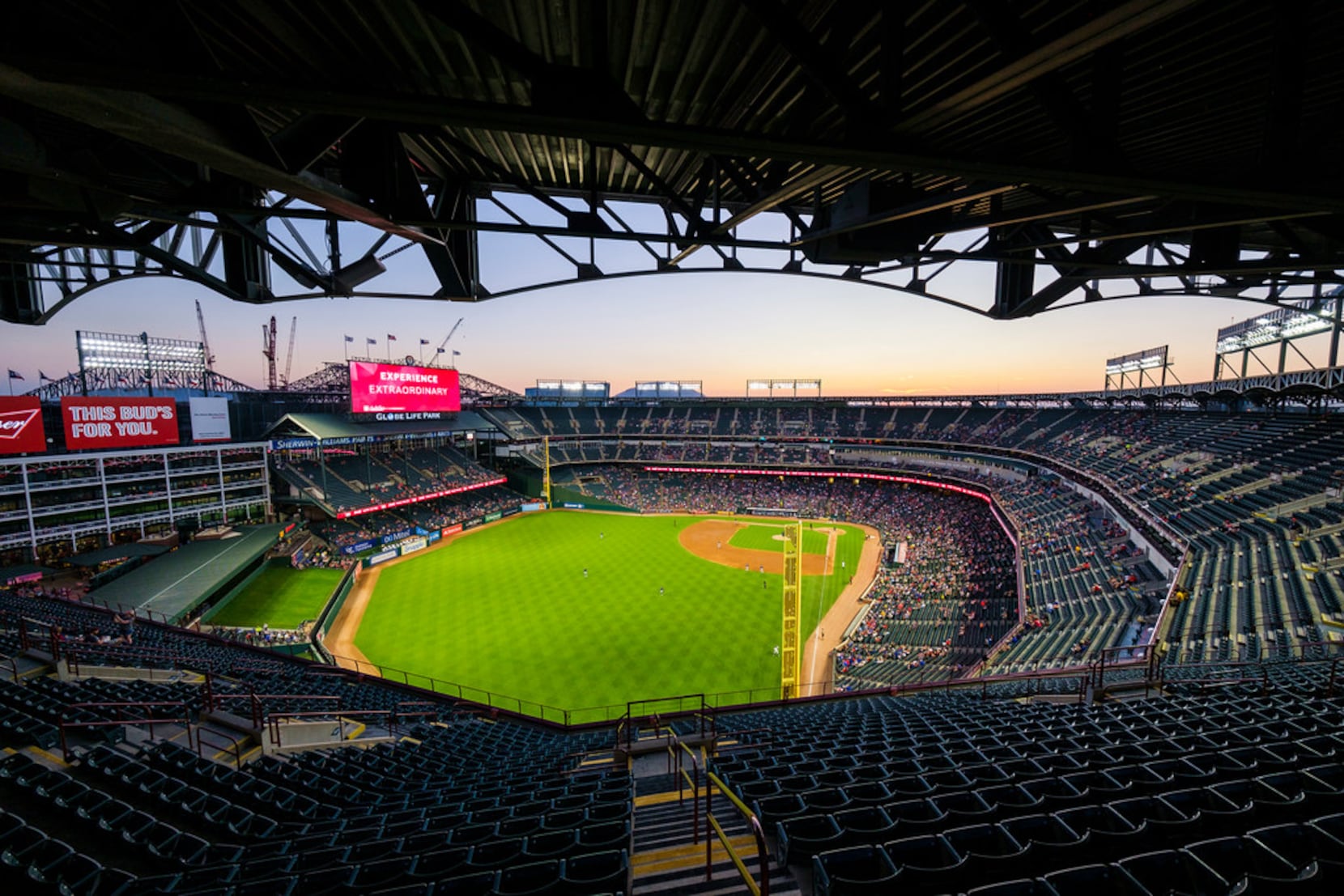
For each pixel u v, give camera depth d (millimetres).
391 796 11188
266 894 6605
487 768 13375
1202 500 34469
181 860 8461
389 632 35156
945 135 7164
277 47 5629
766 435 89562
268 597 38406
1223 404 45469
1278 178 5082
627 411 101938
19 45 3402
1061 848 6090
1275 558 25188
